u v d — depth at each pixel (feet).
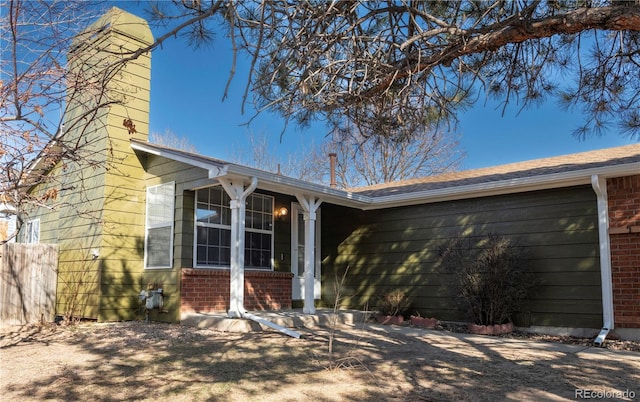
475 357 19.11
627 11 12.03
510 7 14.60
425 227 32.63
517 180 27.40
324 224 38.17
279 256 35.47
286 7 12.54
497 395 13.82
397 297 31.55
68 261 32.30
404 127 18.89
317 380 15.49
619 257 24.67
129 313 30.53
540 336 25.68
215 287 30.25
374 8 15.28
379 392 14.19
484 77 17.56
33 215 37.50
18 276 30.68
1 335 25.44
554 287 26.81
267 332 24.94
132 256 31.09
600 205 25.20
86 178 31.68
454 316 30.30
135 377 15.97
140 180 32.01
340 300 36.22
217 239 31.27
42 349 21.03
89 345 21.77
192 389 14.51
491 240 27.84
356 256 36.01
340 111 18.03
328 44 14.90
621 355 19.74
